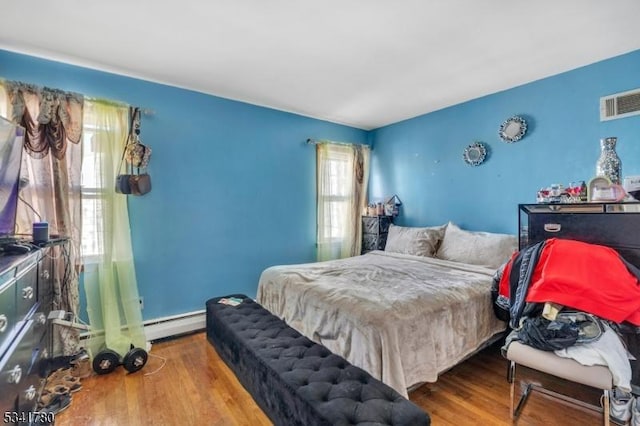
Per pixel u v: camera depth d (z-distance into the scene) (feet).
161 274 9.09
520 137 9.34
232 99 10.43
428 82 9.16
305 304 6.91
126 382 6.70
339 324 5.97
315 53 7.39
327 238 12.63
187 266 9.55
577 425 5.30
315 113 12.06
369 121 13.20
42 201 6.91
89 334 7.45
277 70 8.30
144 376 6.95
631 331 5.12
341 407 4.10
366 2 5.51
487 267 8.71
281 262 11.66
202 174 9.81
